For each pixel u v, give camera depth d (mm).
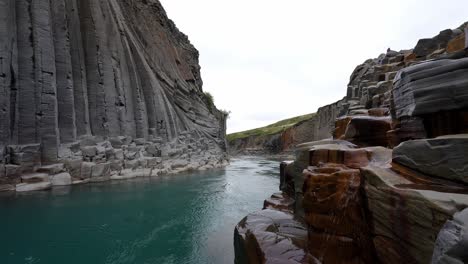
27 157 22750
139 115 39844
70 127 27984
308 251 8078
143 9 53531
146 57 48562
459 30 18578
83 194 21969
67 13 31688
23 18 25047
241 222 11453
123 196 22359
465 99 4902
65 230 14227
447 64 5289
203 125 63438
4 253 11438
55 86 26531
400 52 28234
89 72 32844
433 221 3975
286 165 15773
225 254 12250
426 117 5910
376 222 5633
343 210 7012
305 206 8508
